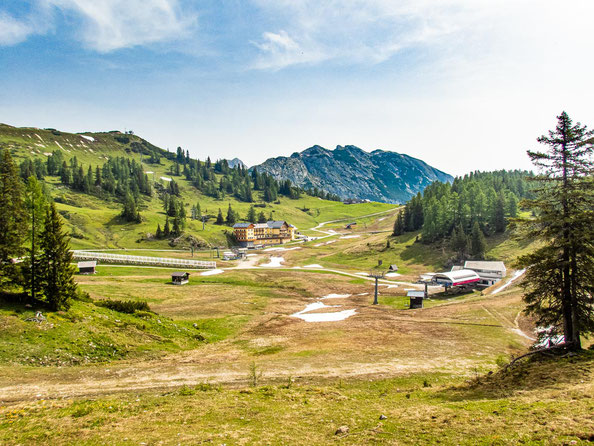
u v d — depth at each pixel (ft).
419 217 530.27
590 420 46.24
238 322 183.11
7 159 141.49
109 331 129.39
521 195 591.78
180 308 206.80
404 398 78.07
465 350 131.44
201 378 96.53
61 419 63.62
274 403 72.95
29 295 134.41
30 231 144.97
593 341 129.49
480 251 359.66
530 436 45.16
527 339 148.25
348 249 497.46
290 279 329.11
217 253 502.38
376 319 190.60
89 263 299.38
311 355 124.06
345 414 65.21
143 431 57.67
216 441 52.80
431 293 280.10
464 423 53.47
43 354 104.88
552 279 93.45
